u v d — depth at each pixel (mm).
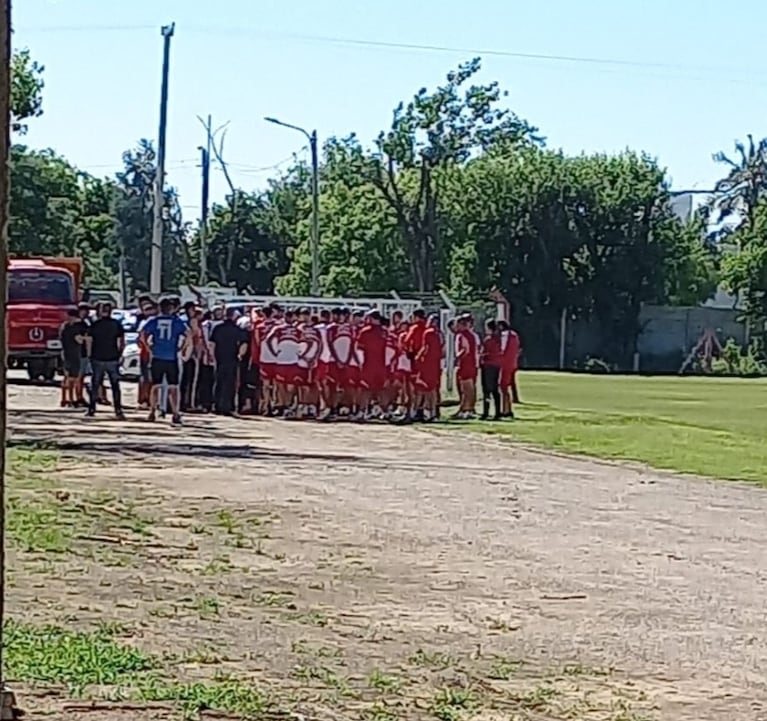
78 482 18547
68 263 42438
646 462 23688
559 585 12531
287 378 30766
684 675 9484
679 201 112250
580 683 9180
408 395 31062
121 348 29578
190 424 28344
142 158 109812
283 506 16984
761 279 84312
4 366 6301
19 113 54344
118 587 11781
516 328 84750
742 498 19250
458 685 8992
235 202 97875
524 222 84688
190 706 8156
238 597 11555
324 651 9773
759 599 12180
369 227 87062
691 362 83562
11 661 8922
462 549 14289
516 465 22703
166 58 47719
